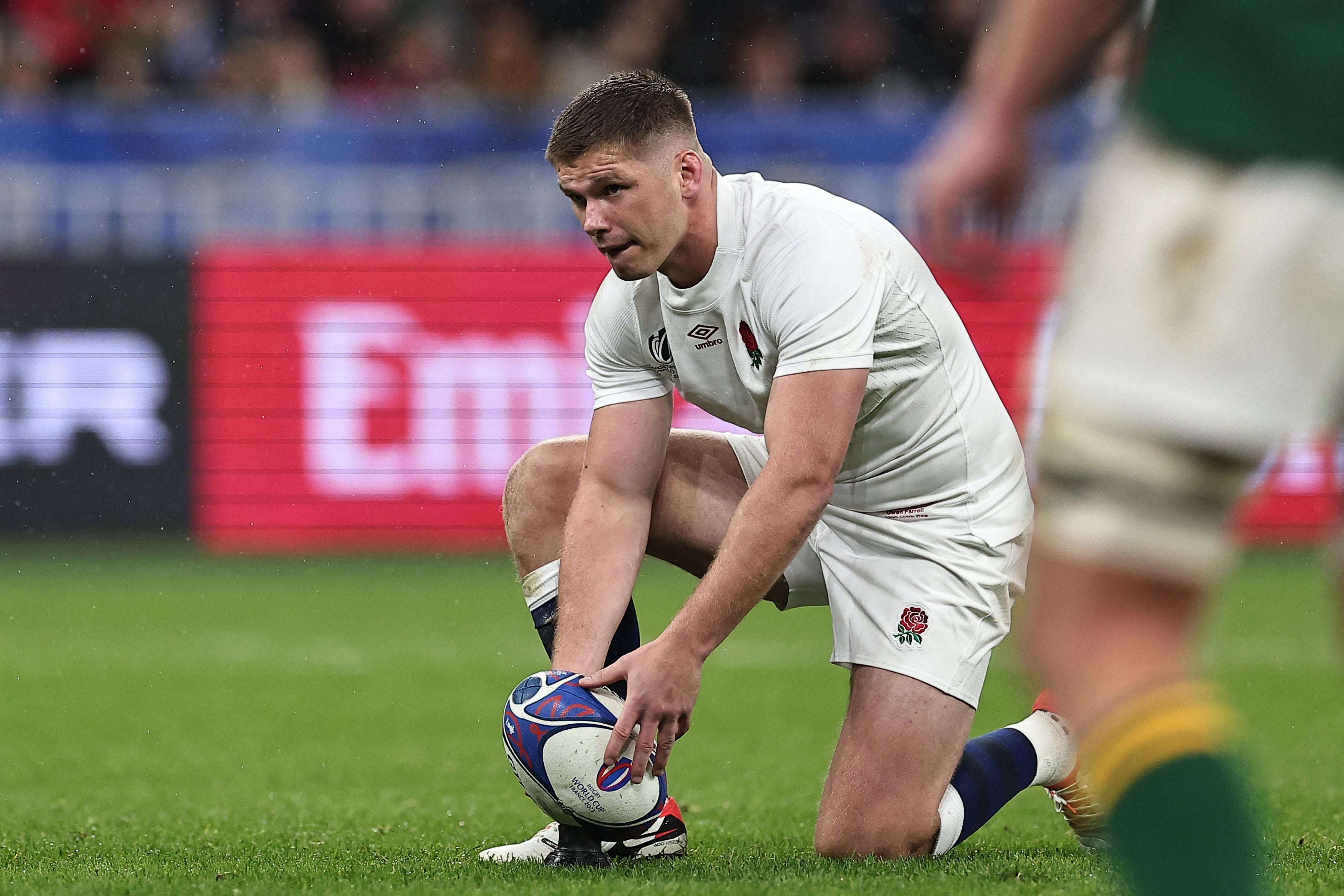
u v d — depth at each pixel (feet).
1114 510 14.37
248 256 116.98
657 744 30.30
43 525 115.55
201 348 116.16
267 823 40.22
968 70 134.31
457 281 117.50
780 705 65.31
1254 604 94.89
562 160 29.32
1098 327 14.40
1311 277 13.73
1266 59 13.75
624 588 32.55
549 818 41.16
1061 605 14.83
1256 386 13.87
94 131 117.39
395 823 40.16
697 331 31.96
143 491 115.96
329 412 116.78
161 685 71.46
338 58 141.79
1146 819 14.57
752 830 38.50
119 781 49.01
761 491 29.30
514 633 86.74
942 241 13.67
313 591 102.22
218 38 140.56
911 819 31.71
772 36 141.49
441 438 117.29
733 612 29.14
